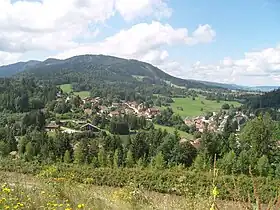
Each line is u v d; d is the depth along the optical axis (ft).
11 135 182.91
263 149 104.78
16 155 145.79
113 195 25.89
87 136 261.85
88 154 140.15
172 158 127.24
